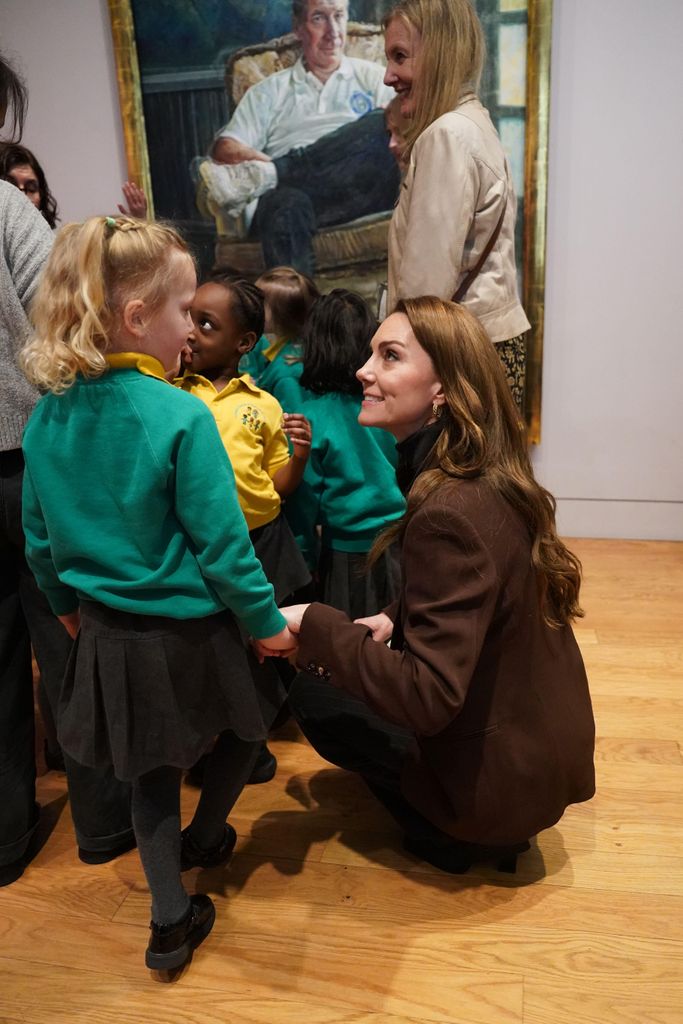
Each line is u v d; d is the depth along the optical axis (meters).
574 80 2.83
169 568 1.20
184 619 1.23
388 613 1.62
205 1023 1.33
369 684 1.28
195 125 3.05
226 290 1.70
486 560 1.23
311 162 3.01
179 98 3.02
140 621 1.22
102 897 1.61
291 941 1.48
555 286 3.08
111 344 1.13
